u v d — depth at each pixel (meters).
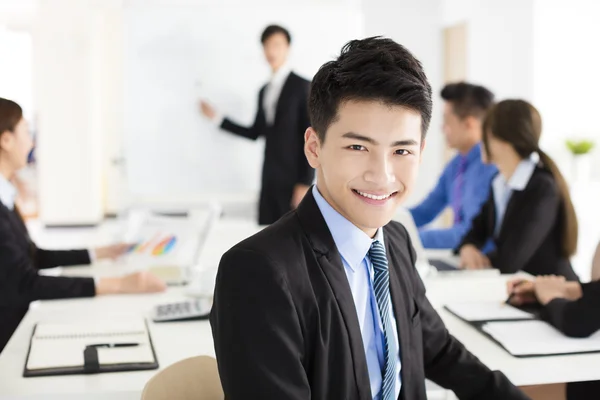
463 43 5.78
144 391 1.08
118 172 7.63
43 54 7.12
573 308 1.54
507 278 2.17
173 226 2.85
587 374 1.36
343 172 0.93
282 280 0.92
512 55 5.02
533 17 4.74
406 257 1.16
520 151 2.21
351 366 0.97
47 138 7.23
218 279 0.94
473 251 2.37
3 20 8.09
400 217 2.24
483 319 1.69
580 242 4.62
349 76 0.90
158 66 5.54
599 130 4.85
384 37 0.96
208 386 1.22
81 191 7.32
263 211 4.26
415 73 0.93
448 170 3.03
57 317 1.78
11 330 1.95
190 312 1.76
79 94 7.22
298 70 5.66
